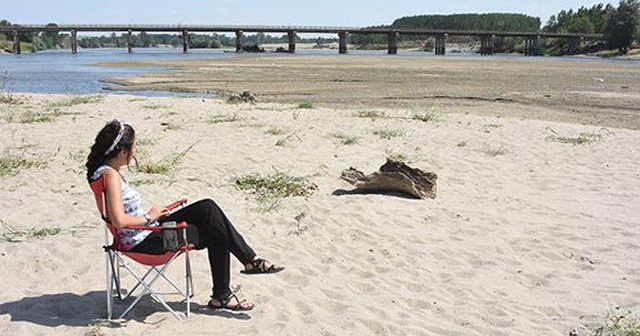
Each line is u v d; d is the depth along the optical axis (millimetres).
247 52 111250
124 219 4102
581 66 53031
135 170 9352
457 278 5508
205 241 4539
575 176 9570
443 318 4656
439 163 10344
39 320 4418
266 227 6867
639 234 6746
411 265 5828
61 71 44562
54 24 103188
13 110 16266
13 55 94125
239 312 4660
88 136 12438
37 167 9453
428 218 7285
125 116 15492
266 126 13805
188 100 19906
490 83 32688
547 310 4836
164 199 7844
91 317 4504
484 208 7766
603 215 7496
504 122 15375
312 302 4898
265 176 9031
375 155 10836
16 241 6152
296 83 33000
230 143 11703
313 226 6902
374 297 5012
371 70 44938
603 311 4777
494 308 4809
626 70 45844
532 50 112875
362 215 7281
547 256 6098
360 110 17641
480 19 186375
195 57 77938
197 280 5270
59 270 5461
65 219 6957
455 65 53594
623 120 17938
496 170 9953
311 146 11531
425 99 24219
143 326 4375
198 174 9250
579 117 18547
